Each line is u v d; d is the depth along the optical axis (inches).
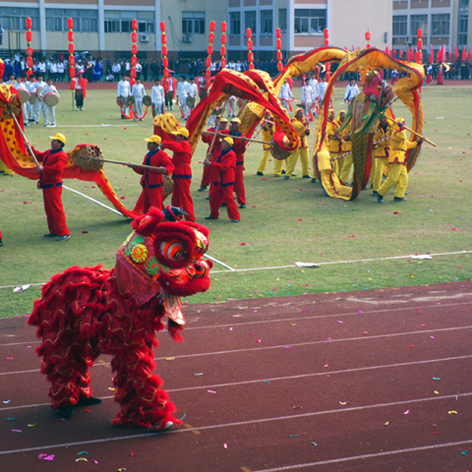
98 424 211.0
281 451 194.1
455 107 1386.6
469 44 2719.0
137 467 185.9
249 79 526.3
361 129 533.0
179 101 1231.5
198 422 211.6
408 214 517.7
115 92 1760.6
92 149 458.0
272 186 641.0
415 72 577.3
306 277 365.7
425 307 317.1
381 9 2256.4
